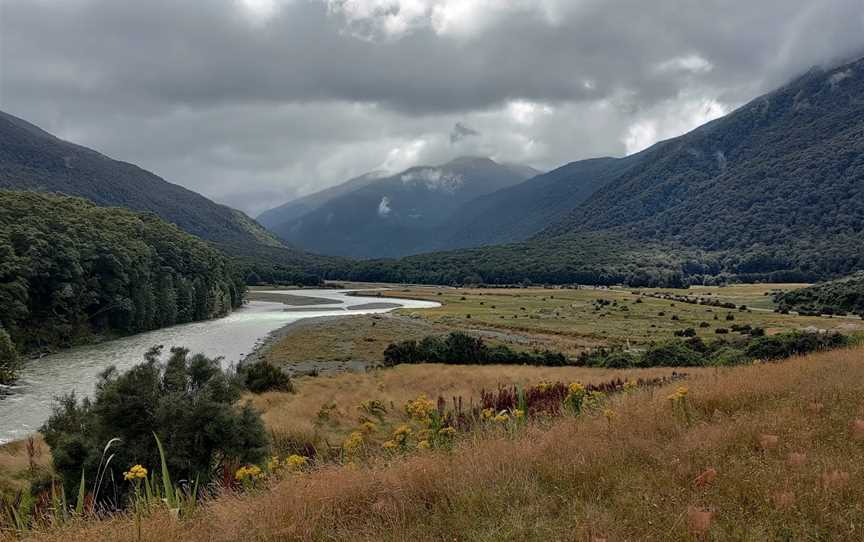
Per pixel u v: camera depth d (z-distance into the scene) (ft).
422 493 20.03
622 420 28.19
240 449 35.14
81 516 21.70
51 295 173.37
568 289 539.70
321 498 19.67
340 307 352.90
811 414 27.37
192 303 262.47
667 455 21.94
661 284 567.18
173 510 19.97
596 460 21.74
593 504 17.40
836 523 15.40
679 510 16.62
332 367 149.79
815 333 122.01
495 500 18.45
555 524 16.40
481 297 431.84
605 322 260.01
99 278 196.95
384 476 21.22
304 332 217.77
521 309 328.08
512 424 29.71
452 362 150.92
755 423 25.48
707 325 236.02
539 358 151.74
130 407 33.86
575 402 35.78
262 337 205.26
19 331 158.71
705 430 25.04
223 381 40.83
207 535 18.37
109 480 32.01
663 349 137.90
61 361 149.38
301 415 65.36
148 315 221.87
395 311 318.65
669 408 31.12
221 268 330.13
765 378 39.40
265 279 581.12
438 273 652.89
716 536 15.12
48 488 32.86
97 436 33.63
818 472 18.92
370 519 18.16
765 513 16.17
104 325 199.52
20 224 181.37
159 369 38.75
